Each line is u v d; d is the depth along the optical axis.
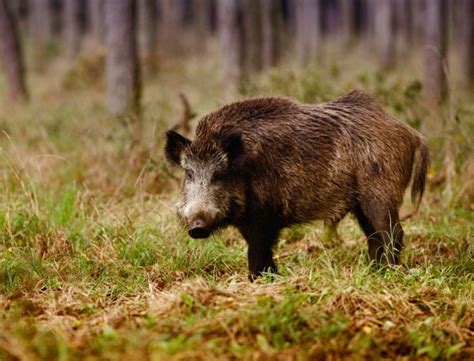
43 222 12.52
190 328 7.93
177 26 70.69
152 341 7.52
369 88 20.67
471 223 13.63
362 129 11.45
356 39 73.56
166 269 11.22
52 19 81.31
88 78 38.50
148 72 43.47
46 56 61.22
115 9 25.02
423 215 14.66
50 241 12.08
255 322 8.05
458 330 8.59
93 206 13.52
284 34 54.28
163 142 16.06
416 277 10.45
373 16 80.19
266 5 41.81
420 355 7.98
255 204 10.88
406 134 11.77
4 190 14.29
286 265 11.46
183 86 38.00
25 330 7.88
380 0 56.66
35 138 21.45
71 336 8.01
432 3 39.66
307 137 11.15
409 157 11.80
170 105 25.52
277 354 7.54
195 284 9.21
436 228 13.63
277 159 10.93
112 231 12.28
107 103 25.66
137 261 11.34
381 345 8.02
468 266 11.19
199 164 10.60
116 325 8.34
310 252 12.74
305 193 11.15
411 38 74.56
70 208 13.12
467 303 9.34
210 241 12.27
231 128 10.85
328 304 8.88
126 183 15.47
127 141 17.47
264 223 10.99
